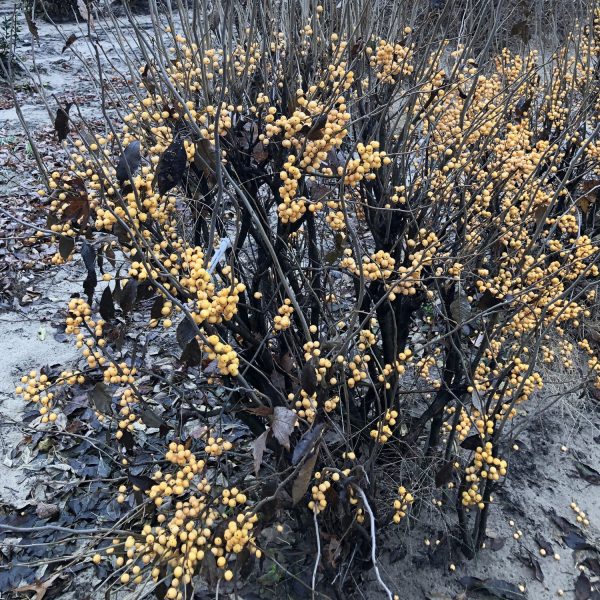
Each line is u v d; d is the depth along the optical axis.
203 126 1.69
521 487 2.57
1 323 3.56
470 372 2.05
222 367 1.47
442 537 2.23
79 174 1.60
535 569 2.22
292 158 1.57
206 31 1.96
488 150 2.67
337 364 1.78
